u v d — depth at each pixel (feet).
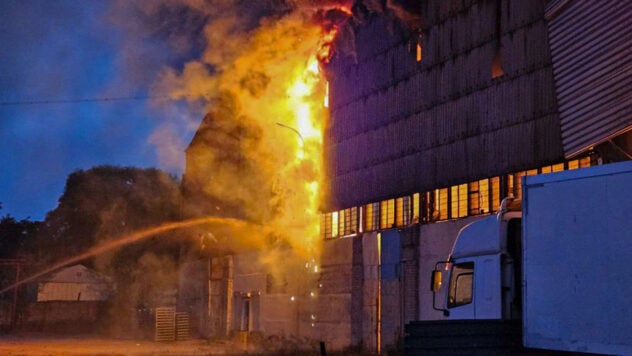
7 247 226.99
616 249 31.94
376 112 91.04
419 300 76.64
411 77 84.33
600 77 50.72
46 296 204.13
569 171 34.17
